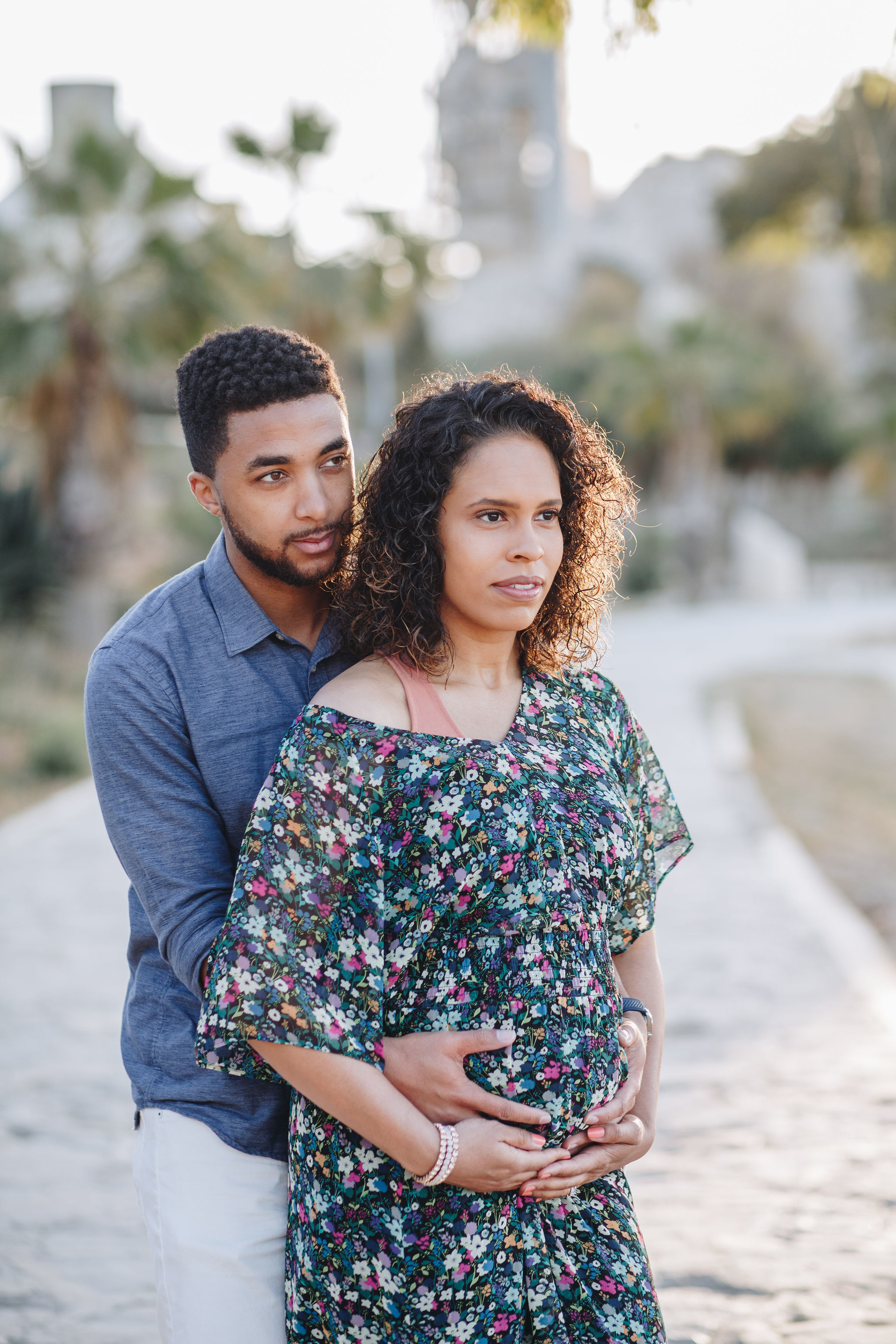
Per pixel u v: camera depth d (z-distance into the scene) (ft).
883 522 155.33
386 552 5.79
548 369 132.16
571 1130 5.57
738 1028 15.94
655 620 95.81
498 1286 5.49
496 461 5.68
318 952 5.29
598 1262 5.76
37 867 25.95
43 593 51.47
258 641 6.26
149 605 6.36
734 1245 10.63
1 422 57.36
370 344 92.63
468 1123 5.32
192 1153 6.11
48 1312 10.11
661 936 20.11
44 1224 11.59
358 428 94.89
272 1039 5.21
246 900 5.33
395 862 5.41
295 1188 5.76
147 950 6.41
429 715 5.67
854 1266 10.24
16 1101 14.35
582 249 220.02
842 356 148.46
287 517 5.98
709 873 24.23
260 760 6.21
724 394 104.63
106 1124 13.74
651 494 118.21
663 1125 13.10
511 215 285.64
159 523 71.87
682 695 52.11
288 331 6.20
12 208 53.16
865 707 51.19
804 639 79.97
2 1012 17.21
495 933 5.42
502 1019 5.42
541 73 282.56
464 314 219.61
